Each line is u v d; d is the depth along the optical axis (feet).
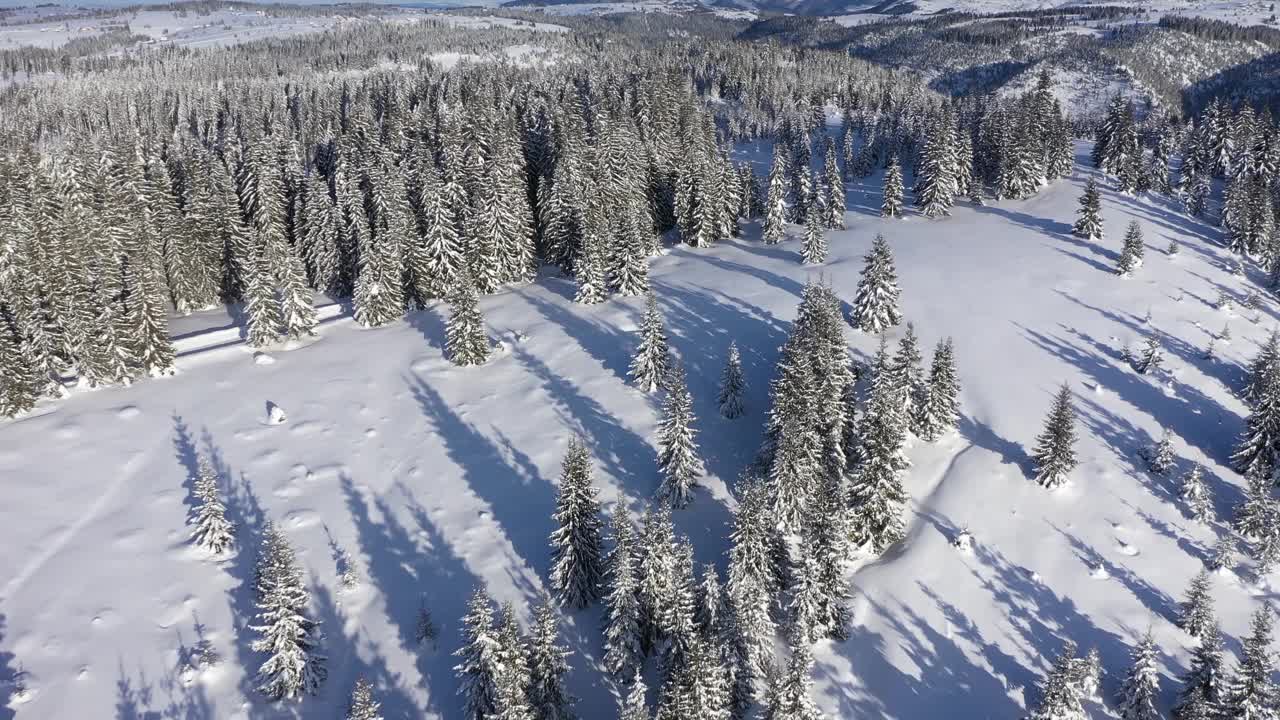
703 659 96.43
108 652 117.80
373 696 114.11
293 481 158.51
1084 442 163.02
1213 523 142.10
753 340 203.72
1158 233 270.05
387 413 183.42
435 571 136.46
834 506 120.67
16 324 184.85
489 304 244.01
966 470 157.28
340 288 261.24
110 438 171.53
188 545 139.85
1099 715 109.60
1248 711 97.60
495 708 97.04
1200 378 184.75
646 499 152.46
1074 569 134.82
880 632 125.70
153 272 209.56
